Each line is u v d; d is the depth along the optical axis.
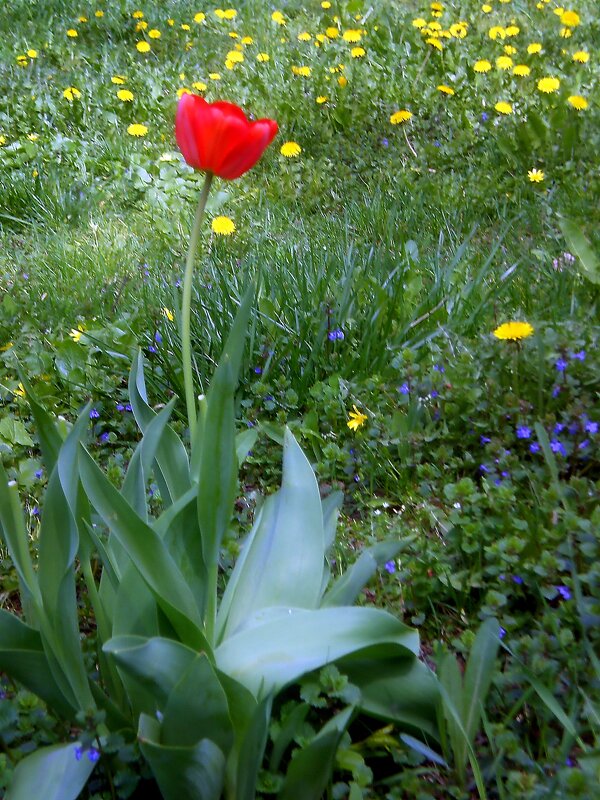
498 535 1.04
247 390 1.39
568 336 1.31
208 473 0.75
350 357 1.42
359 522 1.20
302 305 1.46
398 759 0.80
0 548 1.16
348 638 0.77
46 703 0.80
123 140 2.23
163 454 0.87
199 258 1.76
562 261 1.59
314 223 1.89
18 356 1.49
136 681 0.71
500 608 0.97
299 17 2.93
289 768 0.72
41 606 0.78
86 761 0.72
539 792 0.72
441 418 1.28
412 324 1.45
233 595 0.87
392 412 1.32
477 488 1.20
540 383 1.22
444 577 1.01
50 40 2.80
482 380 1.29
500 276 1.59
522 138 1.96
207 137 0.74
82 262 1.78
